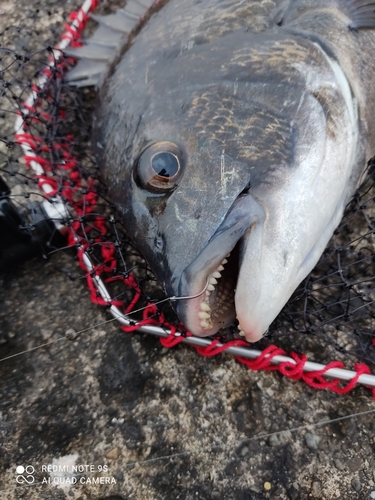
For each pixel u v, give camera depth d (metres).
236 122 0.17
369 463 0.18
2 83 0.25
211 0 0.19
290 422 0.19
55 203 0.22
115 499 0.18
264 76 0.17
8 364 0.21
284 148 0.16
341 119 0.18
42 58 0.29
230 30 0.19
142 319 0.21
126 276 0.19
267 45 0.18
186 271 0.15
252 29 0.19
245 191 0.15
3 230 0.20
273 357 0.18
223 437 0.19
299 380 0.19
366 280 0.19
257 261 0.14
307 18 0.19
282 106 0.17
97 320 0.22
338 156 0.17
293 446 0.18
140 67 0.20
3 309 0.22
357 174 0.20
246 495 0.18
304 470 0.18
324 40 0.19
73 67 0.26
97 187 0.24
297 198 0.16
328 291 0.21
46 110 0.27
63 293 0.22
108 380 0.20
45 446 0.19
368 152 0.21
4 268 0.23
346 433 0.18
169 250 0.16
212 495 0.18
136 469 0.18
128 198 0.17
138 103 0.19
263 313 0.15
